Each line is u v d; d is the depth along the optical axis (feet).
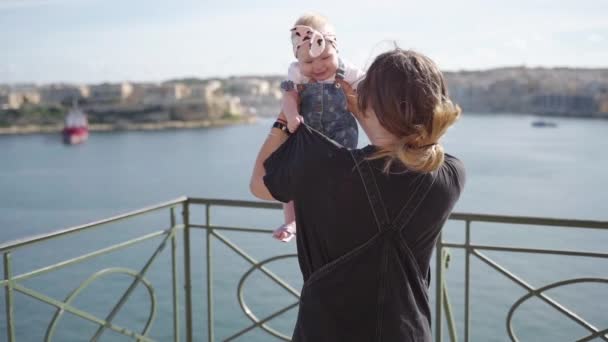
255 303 51.31
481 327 44.98
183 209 11.61
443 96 5.01
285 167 5.26
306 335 5.22
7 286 8.89
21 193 171.53
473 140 357.61
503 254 69.41
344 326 5.12
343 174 4.98
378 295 5.06
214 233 11.35
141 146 362.12
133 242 10.82
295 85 6.36
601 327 45.55
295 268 58.08
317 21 6.41
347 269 5.10
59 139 442.50
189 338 11.92
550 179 170.30
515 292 54.29
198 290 56.29
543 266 64.03
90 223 9.75
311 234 5.27
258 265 10.92
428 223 5.15
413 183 4.99
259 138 419.33
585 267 63.05
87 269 66.74
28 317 50.52
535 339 43.04
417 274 5.23
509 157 243.81
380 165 4.97
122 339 46.55
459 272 62.18
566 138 375.04
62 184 191.21
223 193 162.09
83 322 49.65
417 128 4.83
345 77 6.35
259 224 91.09
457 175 5.36
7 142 418.92
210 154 295.69
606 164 208.74
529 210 120.37
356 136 6.46
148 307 53.98
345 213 5.02
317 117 6.28
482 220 9.15
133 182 192.44
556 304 9.21
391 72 4.91
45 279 62.80
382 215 5.00
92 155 305.53
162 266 65.82
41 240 9.17
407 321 5.10
